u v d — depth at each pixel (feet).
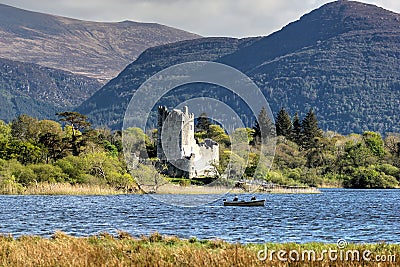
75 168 442.50
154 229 215.51
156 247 128.67
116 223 240.12
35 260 115.75
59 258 116.67
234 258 114.11
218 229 214.28
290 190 492.54
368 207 345.10
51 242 137.18
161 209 311.27
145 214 283.18
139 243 142.20
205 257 115.44
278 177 519.19
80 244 131.75
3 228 222.48
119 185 432.66
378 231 210.79
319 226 227.20
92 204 346.13
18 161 453.58
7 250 128.77
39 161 472.44
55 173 434.71
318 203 377.09
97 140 531.50
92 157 447.83
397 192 523.70
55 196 407.23
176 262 113.91
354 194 490.08
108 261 112.78
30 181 426.92
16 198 388.98
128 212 294.25
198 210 306.55
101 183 431.43
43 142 505.66
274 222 242.99
